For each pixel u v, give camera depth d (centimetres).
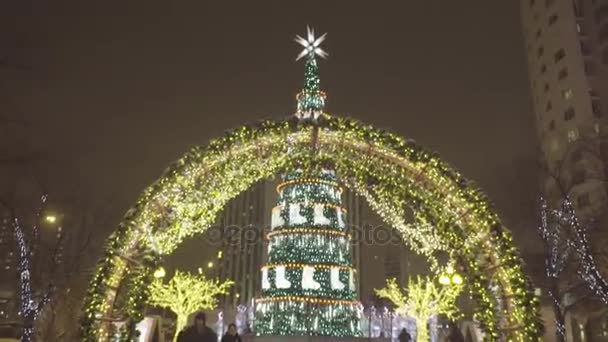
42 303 2427
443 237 1162
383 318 4569
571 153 3453
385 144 1154
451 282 1650
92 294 1041
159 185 1116
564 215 2870
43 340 2425
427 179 1153
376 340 3450
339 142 1178
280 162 1199
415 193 1164
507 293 1080
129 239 1083
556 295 2716
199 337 1320
